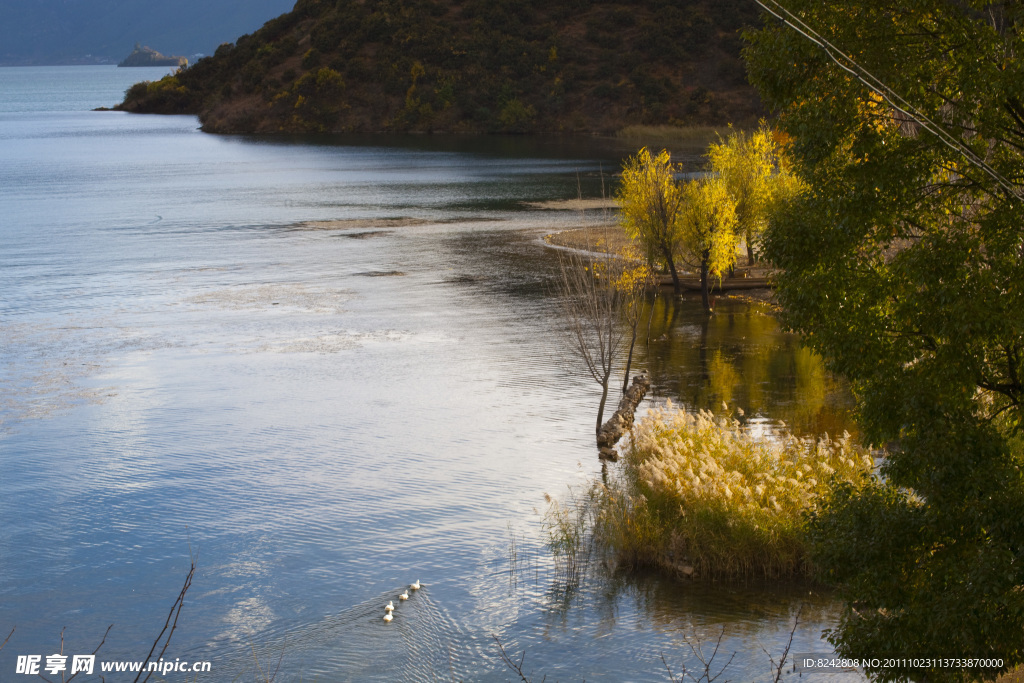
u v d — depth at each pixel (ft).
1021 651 31.91
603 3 567.18
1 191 300.61
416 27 554.05
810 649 46.42
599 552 59.41
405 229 223.71
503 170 347.36
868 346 34.09
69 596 55.57
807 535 38.68
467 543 61.82
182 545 62.64
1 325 131.13
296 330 128.77
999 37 33.47
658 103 472.44
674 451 69.21
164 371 108.68
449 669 45.09
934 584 33.53
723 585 54.85
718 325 130.52
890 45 33.65
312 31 585.22
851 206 34.50
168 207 264.93
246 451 81.66
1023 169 33.81
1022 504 30.76
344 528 64.80
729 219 138.21
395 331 127.85
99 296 150.92
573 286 153.17
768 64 35.65
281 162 390.42
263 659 47.09
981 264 32.86
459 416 91.25
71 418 91.56
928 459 32.63
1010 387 33.63
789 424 84.64
